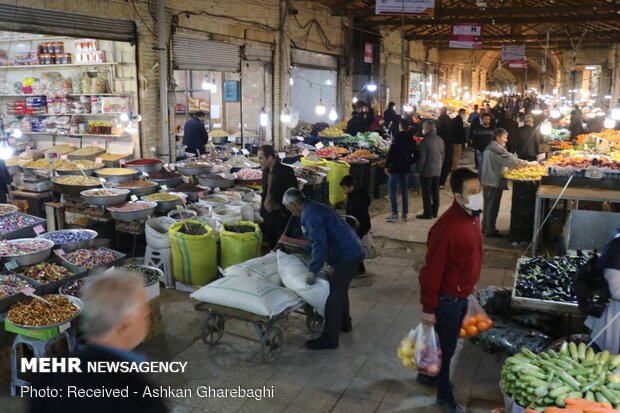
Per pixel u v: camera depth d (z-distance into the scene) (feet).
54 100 34.04
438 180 35.06
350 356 16.81
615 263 12.03
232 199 26.61
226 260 21.58
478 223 13.16
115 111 31.55
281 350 16.92
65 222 25.79
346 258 16.56
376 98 65.16
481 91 132.36
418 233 31.30
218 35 36.81
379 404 14.30
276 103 45.06
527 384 11.34
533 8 51.78
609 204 30.58
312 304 16.93
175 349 17.11
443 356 13.44
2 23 23.75
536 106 92.38
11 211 21.39
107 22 28.58
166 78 31.91
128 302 7.48
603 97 100.68
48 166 30.50
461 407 14.06
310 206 16.46
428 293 12.89
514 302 15.97
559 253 23.62
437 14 54.75
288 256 18.12
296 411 13.99
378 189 41.32
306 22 49.06
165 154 32.35
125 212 22.66
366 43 59.06
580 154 36.35
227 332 17.34
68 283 16.83
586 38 83.30
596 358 12.07
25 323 14.11
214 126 49.62
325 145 45.78
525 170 28.71
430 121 33.94
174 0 32.60
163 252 21.80
